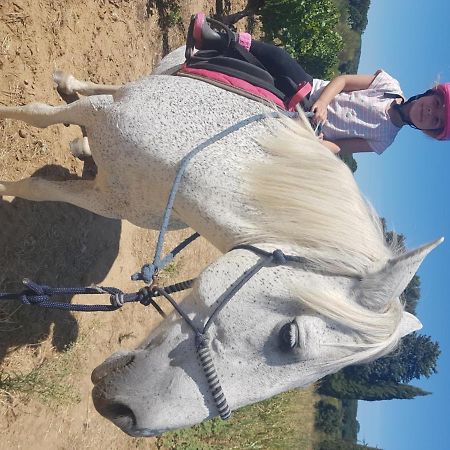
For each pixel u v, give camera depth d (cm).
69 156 340
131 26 434
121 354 176
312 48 939
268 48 257
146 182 219
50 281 317
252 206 186
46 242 314
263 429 673
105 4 395
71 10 353
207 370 165
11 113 277
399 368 2433
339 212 174
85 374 363
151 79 233
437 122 261
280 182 182
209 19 261
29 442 311
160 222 241
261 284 169
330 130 270
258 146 199
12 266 288
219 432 584
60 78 322
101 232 367
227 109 215
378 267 168
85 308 193
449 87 256
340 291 168
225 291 171
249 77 232
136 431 168
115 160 225
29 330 299
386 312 170
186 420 167
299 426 917
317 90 280
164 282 479
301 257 170
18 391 289
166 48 509
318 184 179
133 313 424
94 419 380
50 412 328
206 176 196
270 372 168
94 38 380
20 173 305
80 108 243
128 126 218
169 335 172
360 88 275
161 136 211
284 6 809
